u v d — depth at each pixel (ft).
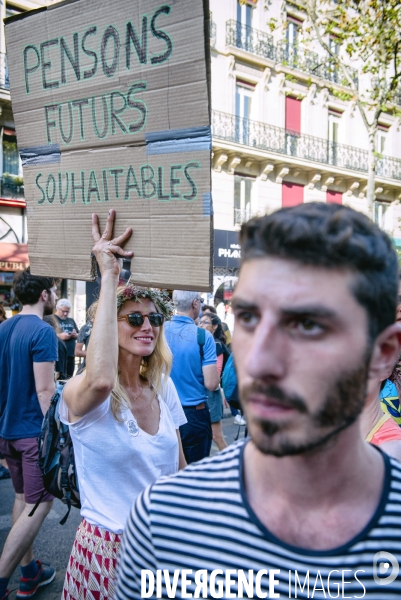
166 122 5.73
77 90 6.40
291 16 54.65
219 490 2.83
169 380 7.26
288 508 2.64
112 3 5.94
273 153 52.24
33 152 6.96
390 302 2.49
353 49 34.94
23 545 8.79
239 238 2.63
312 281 2.31
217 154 50.19
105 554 5.68
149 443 6.19
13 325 10.11
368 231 2.49
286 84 54.70
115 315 5.95
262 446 2.41
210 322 19.63
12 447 9.68
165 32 5.59
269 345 2.35
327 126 58.03
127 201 6.14
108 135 6.21
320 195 58.75
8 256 41.50
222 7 49.93
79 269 6.61
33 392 9.81
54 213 6.83
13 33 6.90
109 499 5.89
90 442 5.90
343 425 2.38
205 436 12.03
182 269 5.78
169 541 2.82
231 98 50.44
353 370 2.34
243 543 2.65
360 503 2.65
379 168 62.39
